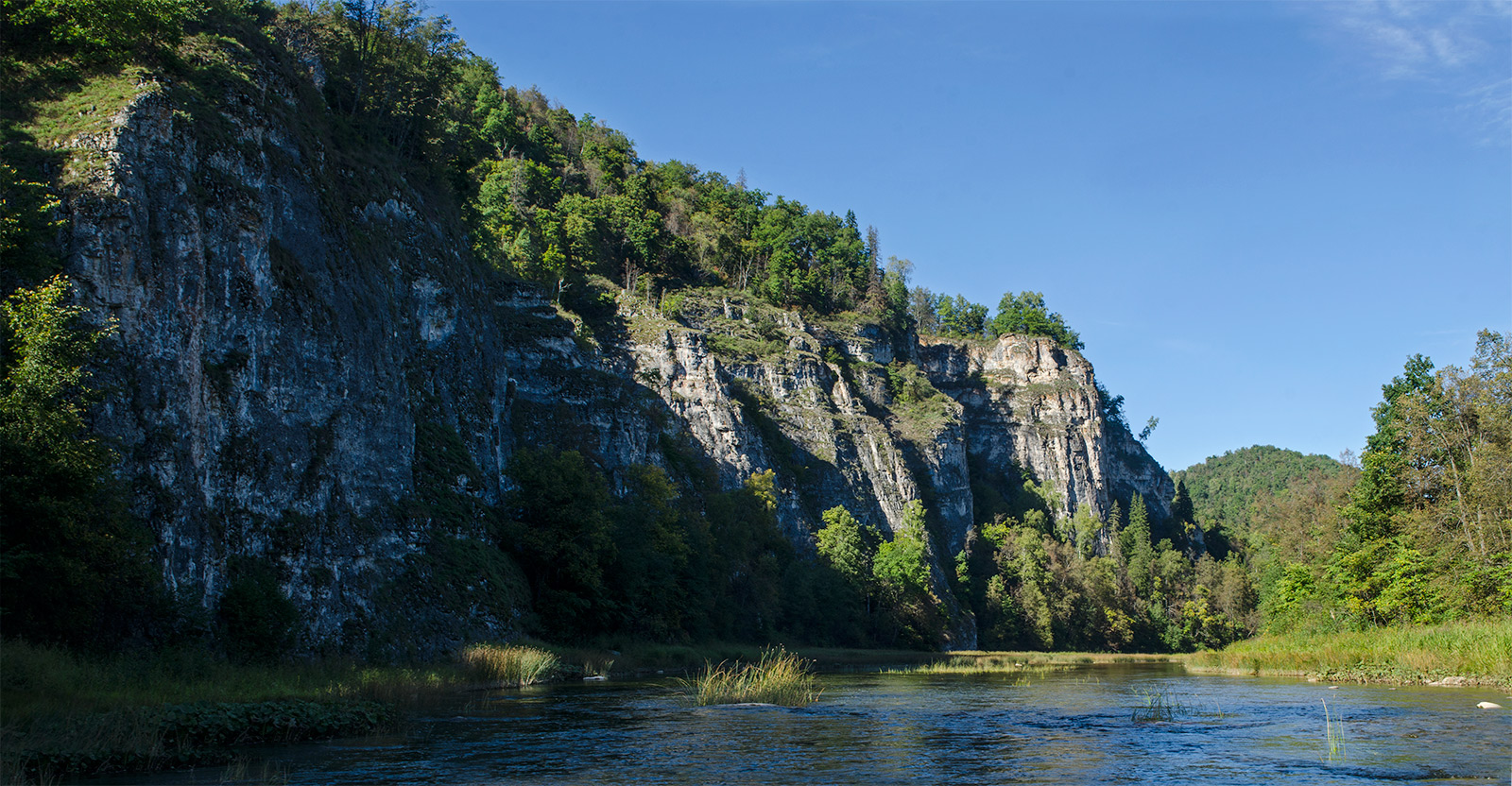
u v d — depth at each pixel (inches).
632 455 4042.8
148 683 1104.8
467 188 3678.6
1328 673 2176.4
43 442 1102.4
